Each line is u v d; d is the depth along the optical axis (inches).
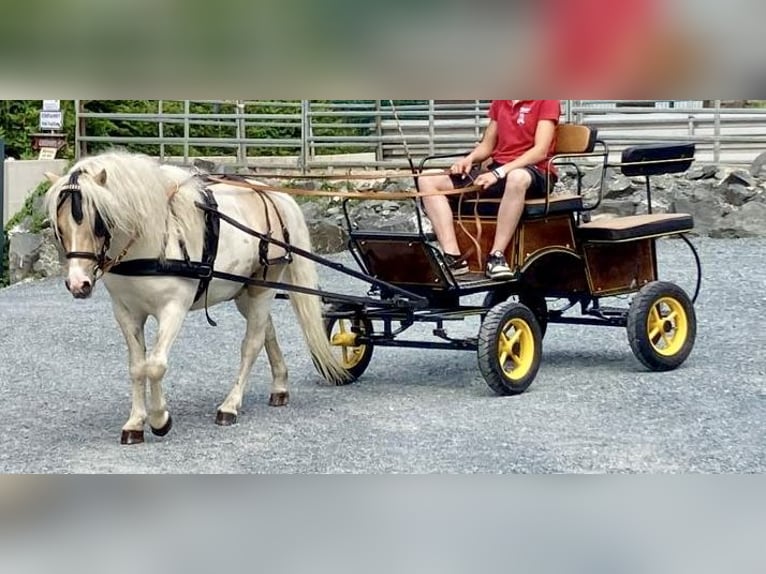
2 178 672.4
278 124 749.3
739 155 751.7
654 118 770.8
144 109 801.6
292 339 423.5
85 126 757.3
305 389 334.0
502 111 321.7
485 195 316.5
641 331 331.9
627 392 316.5
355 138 727.1
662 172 335.9
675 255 602.2
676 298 341.7
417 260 307.9
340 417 296.2
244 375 295.6
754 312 447.2
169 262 258.7
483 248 317.1
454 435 275.7
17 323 480.1
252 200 292.8
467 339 314.0
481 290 322.0
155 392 269.4
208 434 281.7
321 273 586.9
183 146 796.6
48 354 409.4
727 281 519.5
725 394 313.1
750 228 649.6
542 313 354.3
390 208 671.1
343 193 302.2
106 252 251.8
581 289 335.3
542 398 311.6
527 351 315.3
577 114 738.2
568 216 325.4
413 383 338.6
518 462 253.0
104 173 246.1
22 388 349.4
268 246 292.5
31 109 784.9
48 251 660.7
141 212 250.7
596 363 359.6
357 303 305.7
